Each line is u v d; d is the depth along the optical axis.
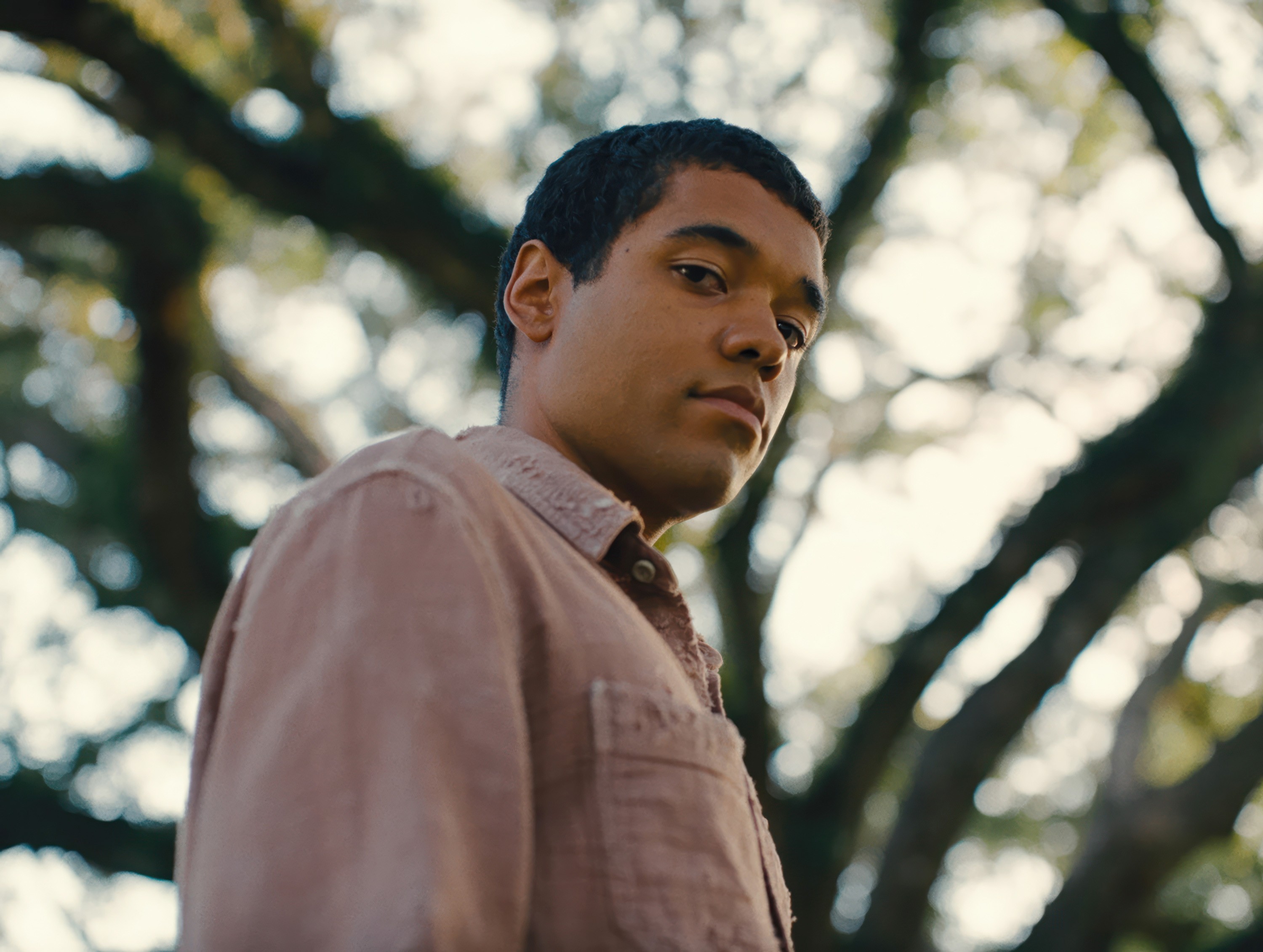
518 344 1.47
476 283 7.53
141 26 6.90
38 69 7.15
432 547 0.98
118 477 8.16
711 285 1.36
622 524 1.21
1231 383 8.27
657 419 1.33
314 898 0.84
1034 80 8.49
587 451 1.35
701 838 1.01
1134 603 10.42
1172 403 8.39
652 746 1.03
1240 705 10.77
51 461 8.30
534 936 0.93
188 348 7.95
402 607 0.94
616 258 1.37
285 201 7.21
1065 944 8.12
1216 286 8.63
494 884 0.85
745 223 1.37
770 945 1.01
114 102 7.23
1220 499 8.33
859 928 7.79
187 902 0.92
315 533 1.00
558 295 1.43
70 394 8.75
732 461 1.34
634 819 0.99
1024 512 8.66
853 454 9.11
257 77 7.22
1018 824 10.70
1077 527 8.27
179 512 8.07
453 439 1.18
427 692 0.90
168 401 7.93
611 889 0.96
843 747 7.91
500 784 0.89
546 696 1.01
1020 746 10.65
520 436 1.32
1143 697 10.37
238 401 8.89
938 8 7.88
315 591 0.96
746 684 7.32
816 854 7.51
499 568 1.02
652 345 1.33
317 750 0.89
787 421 7.68
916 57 8.00
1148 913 9.08
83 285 8.20
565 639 1.04
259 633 0.97
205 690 1.12
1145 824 8.20
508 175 7.80
